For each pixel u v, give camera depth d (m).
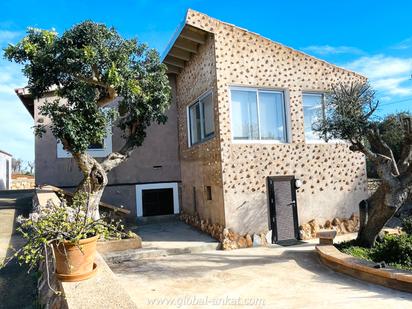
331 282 6.46
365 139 8.52
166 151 13.03
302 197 10.46
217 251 9.06
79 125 7.82
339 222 10.85
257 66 10.22
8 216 9.16
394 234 8.77
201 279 6.65
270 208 9.95
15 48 7.62
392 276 5.98
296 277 6.78
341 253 7.47
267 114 10.48
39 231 4.00
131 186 12.50
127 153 9.59
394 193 7.75
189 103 11.88
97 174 8.51
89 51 7.28
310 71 10.99
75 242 3.90
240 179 9.69
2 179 25.91
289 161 10.38
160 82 9.16
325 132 8.36
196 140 11.72
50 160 11.73
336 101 8.25
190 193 12.09
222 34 9.80
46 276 4.61
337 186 10.99
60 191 10.16
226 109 9.70
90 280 3.96
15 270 5.53
